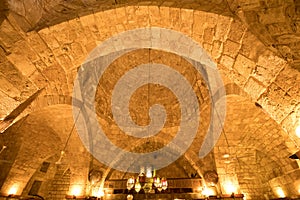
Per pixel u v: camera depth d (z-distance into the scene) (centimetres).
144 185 730
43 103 492
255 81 323
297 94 278
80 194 756
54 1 364
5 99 354
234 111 657
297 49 275
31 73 379
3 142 683
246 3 296
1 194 700
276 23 285
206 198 773
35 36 345
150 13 353
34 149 766
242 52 318
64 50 388
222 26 319
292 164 730
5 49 333
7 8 309
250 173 892
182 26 358
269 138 723
